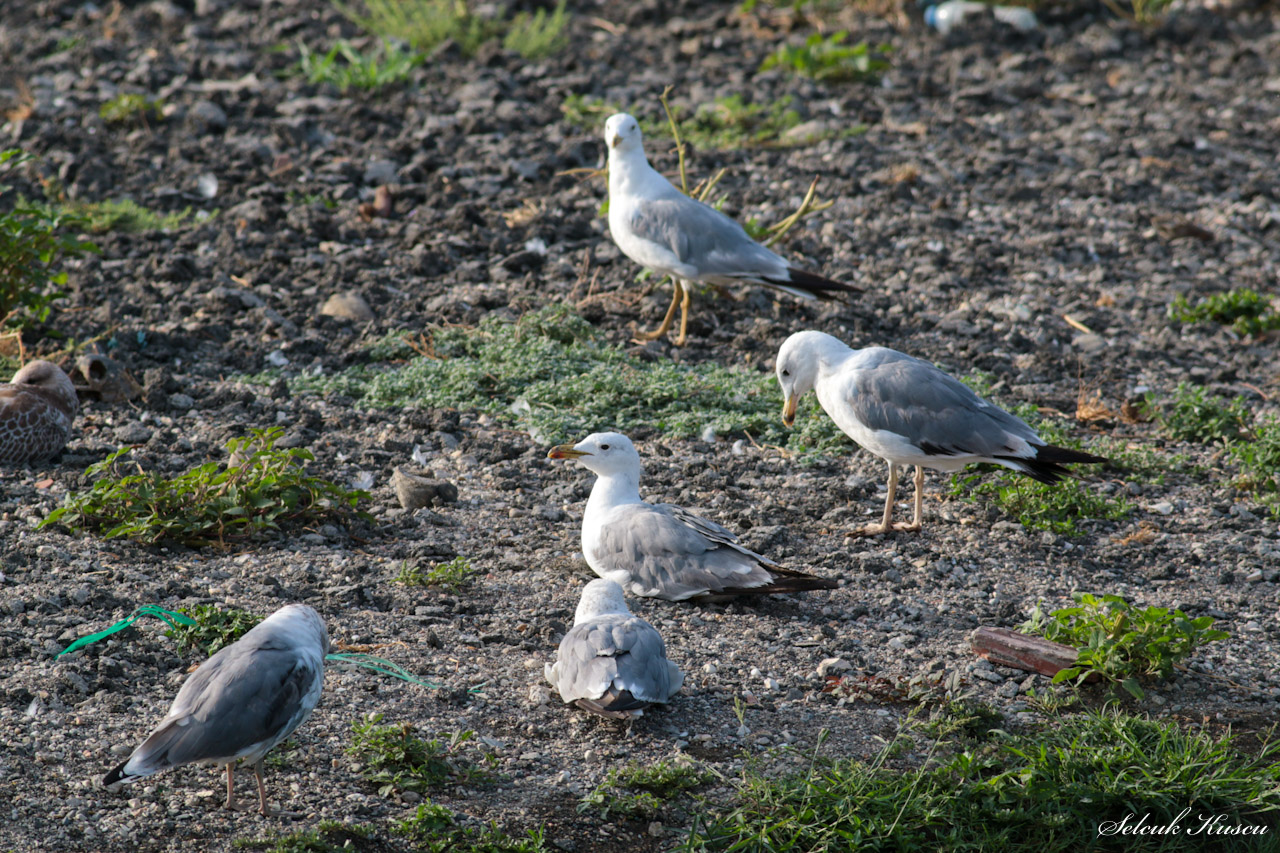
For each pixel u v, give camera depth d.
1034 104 25.27
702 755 8.06
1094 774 7.85
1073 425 13.77
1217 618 10.09
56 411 11.57
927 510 11.85
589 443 10.16
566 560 10.51
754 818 7.45
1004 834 7.43
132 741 7.74
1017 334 15.91
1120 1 31.22
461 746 7.98
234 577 9.84
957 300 17.12
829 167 21.36
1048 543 11.23
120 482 10.48
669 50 27.53
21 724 7.80
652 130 22.73
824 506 11.80
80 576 9.59
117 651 8.60
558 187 20.03
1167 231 19.38
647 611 9.81
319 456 12.12
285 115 22.64
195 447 12.05
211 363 14.27
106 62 25.05
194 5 28.84
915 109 24.62
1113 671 8.88
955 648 9.45
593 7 30.61
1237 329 16.61
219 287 15.84
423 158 20.45
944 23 29.36
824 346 11.09
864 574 10.57
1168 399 14.48
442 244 17.50
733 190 20.16
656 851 7.20
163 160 20.39
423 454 12.44
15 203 18.31
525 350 14.50
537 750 8.02
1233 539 11.41
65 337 14.29
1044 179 21.48
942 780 7.75
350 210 18.78
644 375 14.13
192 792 7.39
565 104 23.67
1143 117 24.59
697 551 9.77
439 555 10.48
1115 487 12.48
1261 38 29.52
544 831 7.27
